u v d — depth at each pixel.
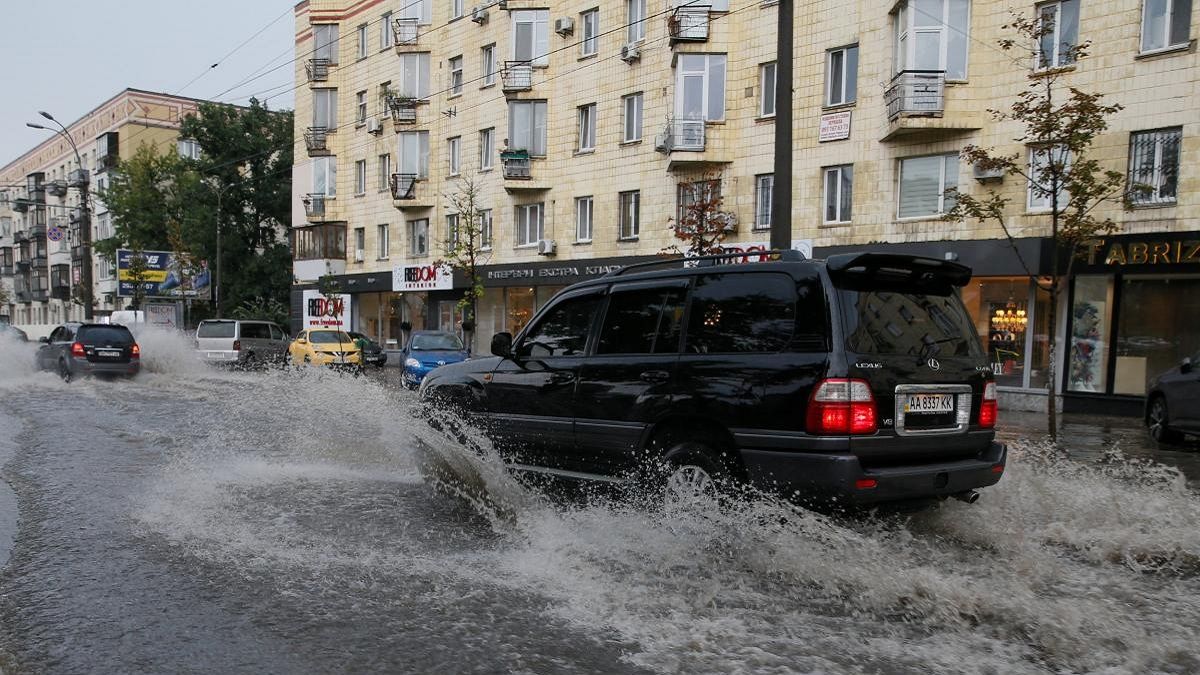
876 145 19.12
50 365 21.48
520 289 28.67
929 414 4.81
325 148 37.59
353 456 8.39
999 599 4.13
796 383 4.53
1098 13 16.17
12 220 82.25
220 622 3.79
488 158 30.11
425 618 3.86
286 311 44.31
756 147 21.66
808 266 4.78
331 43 37.47
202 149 44.44
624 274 5.88
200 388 17.39
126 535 5.28
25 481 7.02
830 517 4.51
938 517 5.57
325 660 3.38
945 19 17.75
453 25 31.27
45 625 3.72
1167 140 15.55
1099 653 3.51
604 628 3.75
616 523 5.08
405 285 32.69
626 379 5.40
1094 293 16.64
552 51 27.11
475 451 6.32
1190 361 11.12
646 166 24.14
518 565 4.71
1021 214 17.12
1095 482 7.17
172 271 44.84
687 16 22.02
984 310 17.97
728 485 4.73
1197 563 5.00
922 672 3.31
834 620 3.89
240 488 6.86
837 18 19.78
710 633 3.71
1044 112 11.12
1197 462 9.88
